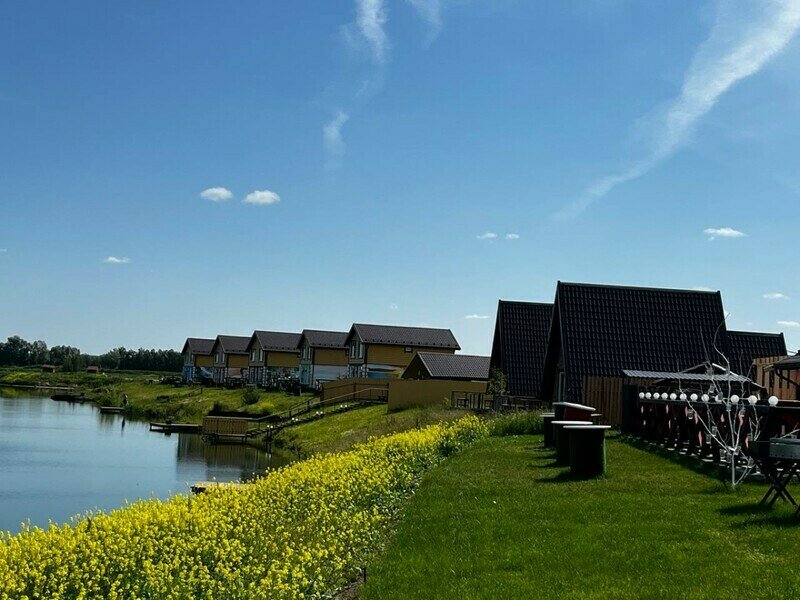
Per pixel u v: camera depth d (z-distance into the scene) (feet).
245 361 319.88
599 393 82.99
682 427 57.16
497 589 29.63
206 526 41.34
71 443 128.88
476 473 55.11
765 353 111.45
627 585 28.45
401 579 32.71
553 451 65.31
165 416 193.88
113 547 36.37
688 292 106.11
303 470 58.44
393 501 48.47
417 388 139.33
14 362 524.11
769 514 35.42
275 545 38.63
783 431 48.67
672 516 36.81
